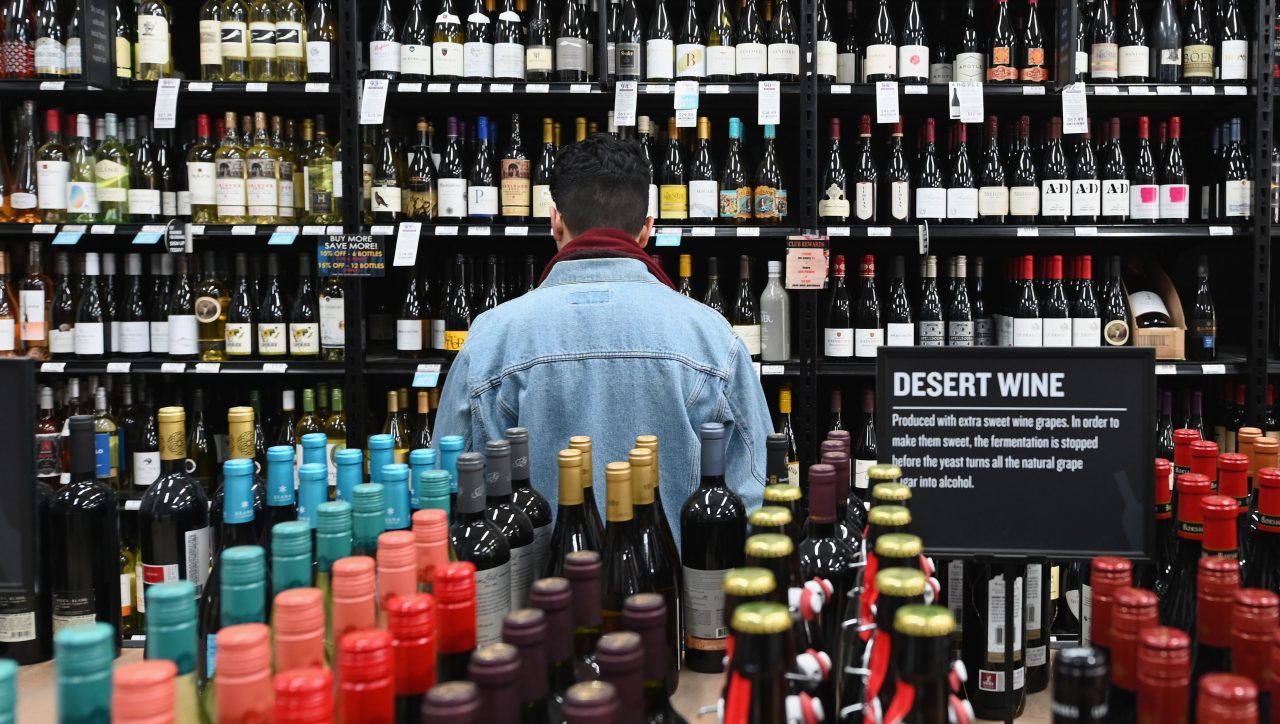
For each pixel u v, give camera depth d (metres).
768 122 3.03
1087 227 3.11
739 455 1.56
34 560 1.09
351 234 3.05
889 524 0.88
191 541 1.37
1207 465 1.25
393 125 3.44
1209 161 3.41
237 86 3.10
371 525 0.97
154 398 3.43
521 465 1.18
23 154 3.21
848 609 1.07
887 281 3.57
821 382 3.51
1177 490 1.14
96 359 3.20
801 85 3.09
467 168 3.52
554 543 1.23
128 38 3.26
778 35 3.30
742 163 3.35
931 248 3.62
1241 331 3.34
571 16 3.34
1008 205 3.25
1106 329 3.18
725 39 3.33
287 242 3.06
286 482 1.13
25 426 1.09
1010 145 3.49
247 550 0.78
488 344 1.57
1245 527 1.33
